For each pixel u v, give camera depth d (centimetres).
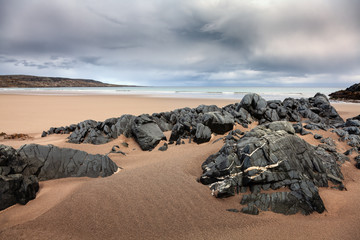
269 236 529
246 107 1627
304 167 755
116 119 1356
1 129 1814
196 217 589
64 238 500
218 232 542
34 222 529
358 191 735
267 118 1569
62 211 576
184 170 838
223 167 722
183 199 656
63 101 4531
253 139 833
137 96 6406
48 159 756
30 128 1866
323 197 685
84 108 3316
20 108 3262
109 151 1120
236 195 664
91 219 561
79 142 1223
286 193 648
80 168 793
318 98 2198
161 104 3906
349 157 991
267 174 680
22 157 701
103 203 618
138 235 527
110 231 534
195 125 1332
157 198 657
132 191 684
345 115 2511
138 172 817
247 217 590
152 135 1229
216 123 1285
